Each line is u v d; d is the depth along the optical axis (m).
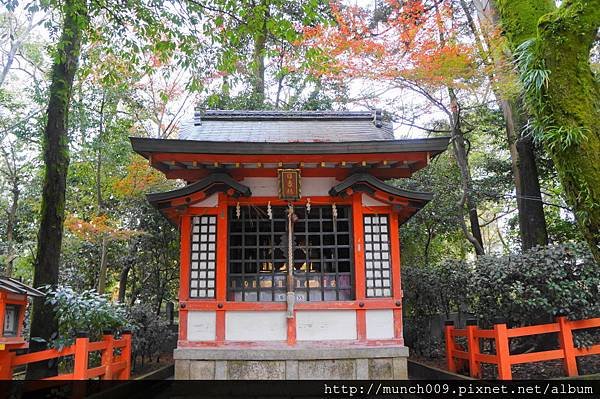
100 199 11.12
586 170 3.75
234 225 7.01
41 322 6.48
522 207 9.61
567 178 3.92
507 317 6.84
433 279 8.59
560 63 3.95
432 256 14.13
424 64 8.45
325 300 6.76
